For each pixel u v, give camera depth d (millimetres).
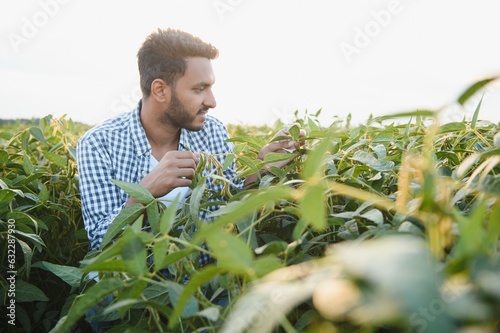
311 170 649
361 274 479
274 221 1582
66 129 3125
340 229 1112
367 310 481
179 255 886
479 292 500
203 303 900
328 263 577
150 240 909
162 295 1125
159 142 2424
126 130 2320
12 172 2414
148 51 2281
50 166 2697
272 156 1572
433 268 509
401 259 459
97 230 2041
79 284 1262
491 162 828
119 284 878
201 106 2311
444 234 672
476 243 579
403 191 835
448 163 1530
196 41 2277
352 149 1618
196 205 1334
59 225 2371
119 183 1367
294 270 653
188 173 1836
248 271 701
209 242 694
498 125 1752
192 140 2502
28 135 2670
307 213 645
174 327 941
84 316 2086
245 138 1878
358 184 1366
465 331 478
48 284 2311
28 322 1993
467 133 1532
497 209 623
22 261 2246
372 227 1061
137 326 1139
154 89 2277
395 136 1897
